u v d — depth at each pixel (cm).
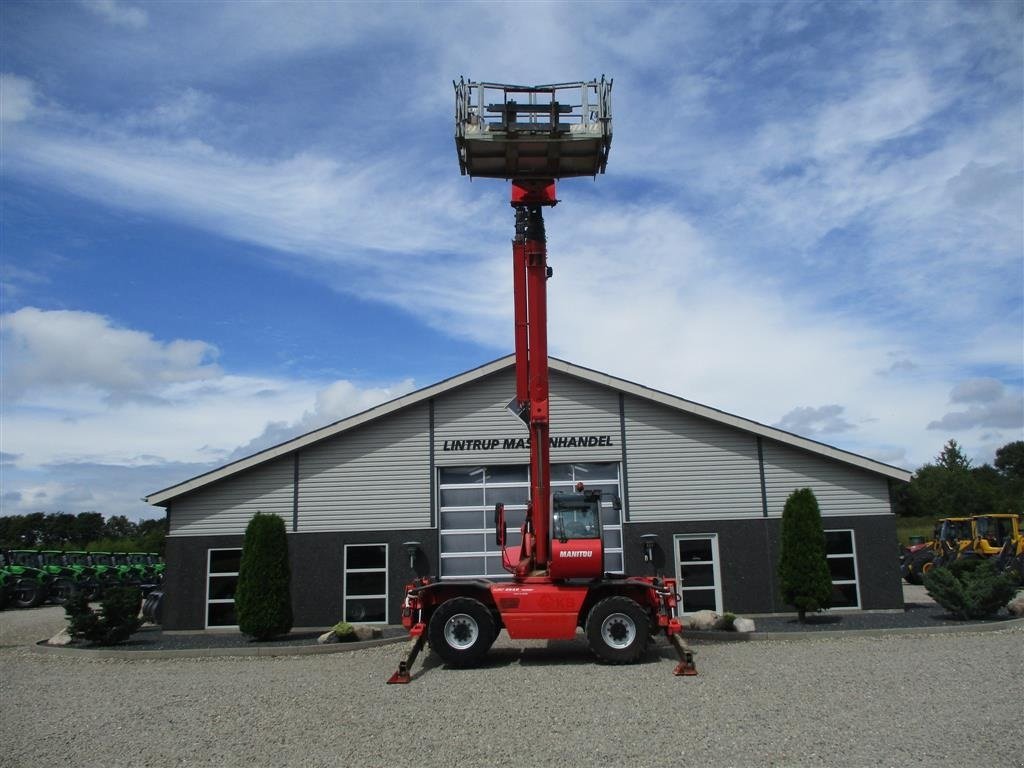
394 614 1972
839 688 1012
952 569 1812
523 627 1337
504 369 2053
